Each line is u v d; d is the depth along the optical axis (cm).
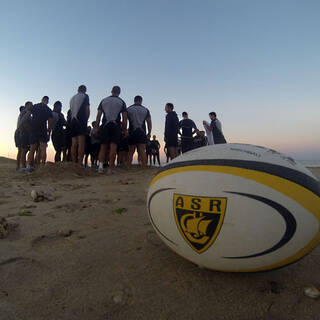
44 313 122
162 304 130
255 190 135
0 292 138
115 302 131
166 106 762
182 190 150
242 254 135
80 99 684
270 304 129
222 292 140
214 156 156
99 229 240
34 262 172
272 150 163
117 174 684
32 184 524
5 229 219
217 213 136
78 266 168
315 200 140
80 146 692
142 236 222
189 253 151
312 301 132
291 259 139
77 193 419
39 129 711
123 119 670
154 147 1367
